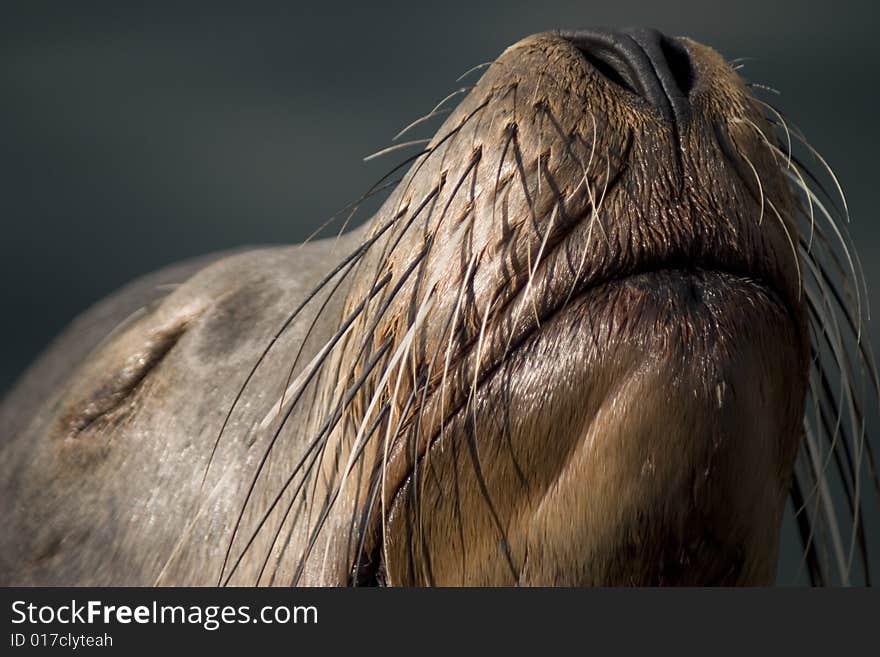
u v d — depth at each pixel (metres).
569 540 3.17
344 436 3.21
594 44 3.20
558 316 3.16
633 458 3.15
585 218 3.17
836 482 4.76
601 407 3.16
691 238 3.16
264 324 3.30
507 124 3.18
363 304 3.20
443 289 3.18
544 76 3.18
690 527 3.16
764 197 3.18
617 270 3.16
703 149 3.17
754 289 3.16
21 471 3.33
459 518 3.18
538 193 3.17
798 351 3.18
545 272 3.17
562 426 3.16
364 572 3.21
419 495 3.19
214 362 3.30
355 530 3.21
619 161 3.17
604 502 3.16
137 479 3.29
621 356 3.15
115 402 3.31
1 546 3.32
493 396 3.17
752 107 3.19
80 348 3.41
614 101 3.18
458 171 3.19
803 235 3.23
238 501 3.26
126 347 3.32
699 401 3.15
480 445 3.17
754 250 3.17
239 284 3.32
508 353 3.17
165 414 3.30
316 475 3.22
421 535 3.19
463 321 3.17
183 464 3.28
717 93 3.19
